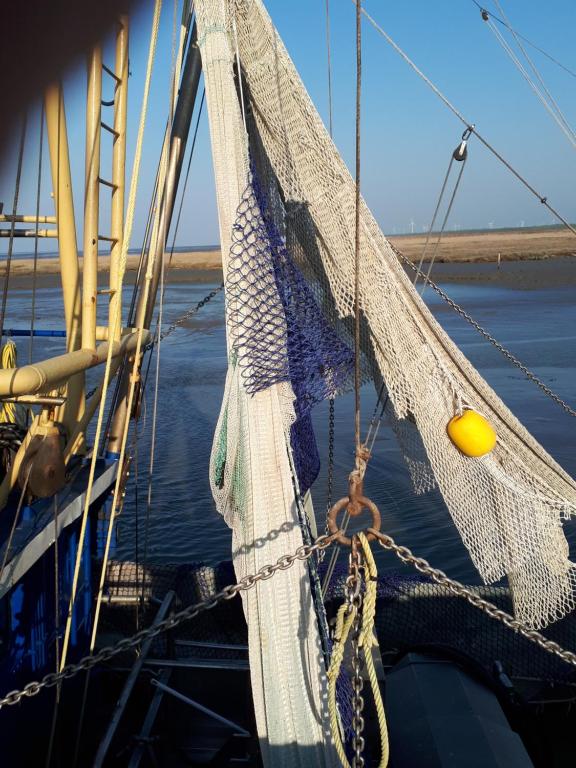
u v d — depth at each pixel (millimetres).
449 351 3504
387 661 6105
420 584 6742
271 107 3998
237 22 4141
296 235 4105
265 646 3361
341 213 3580
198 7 4113
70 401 5227
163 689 5070
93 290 4707
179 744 5395
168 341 35656
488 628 6480
